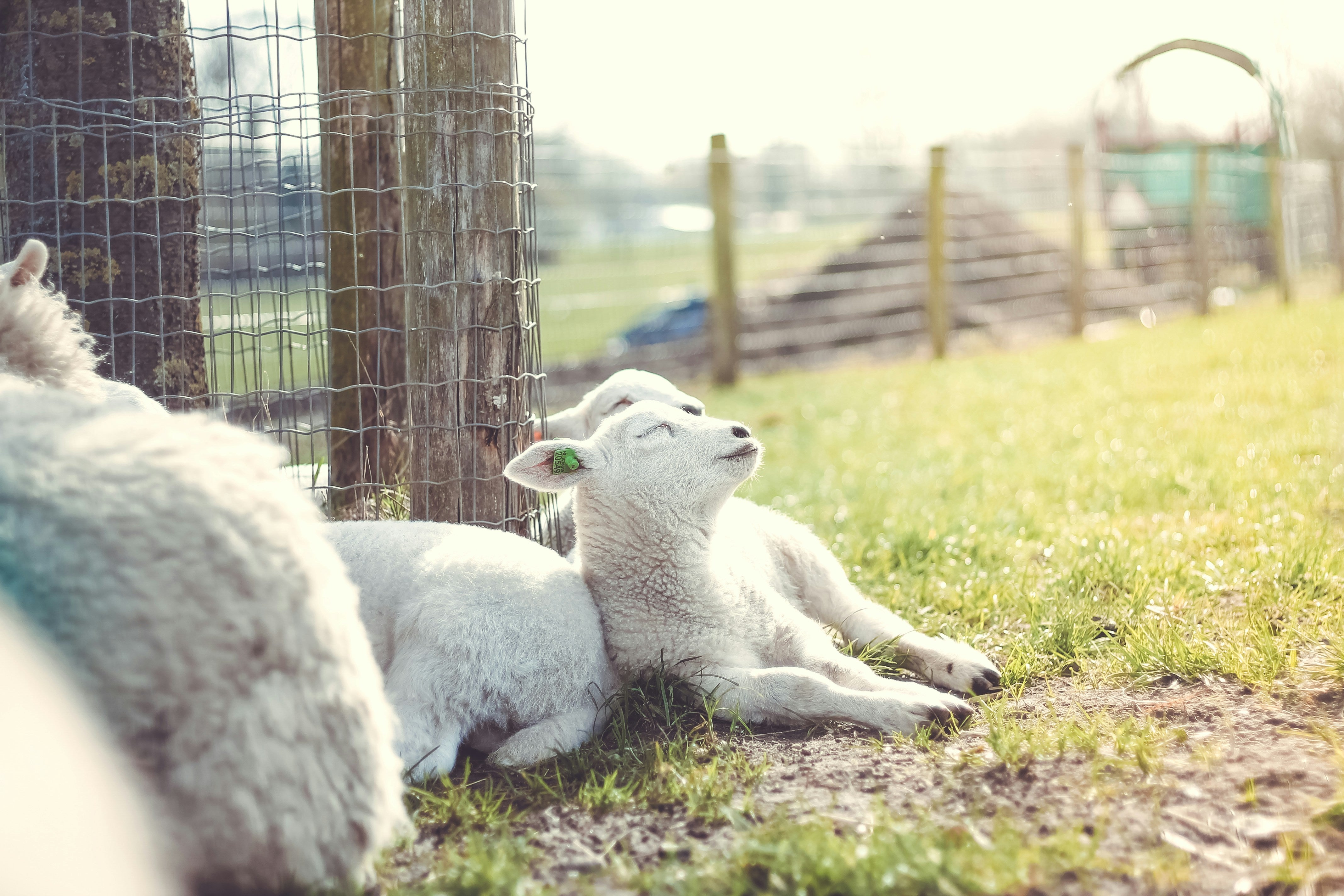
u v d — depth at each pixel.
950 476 6.25
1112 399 8.39
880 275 14.85
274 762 1.82
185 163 3.92
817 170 15.41
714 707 2.93
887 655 3.37
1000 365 11.29
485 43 3.62
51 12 3.81
